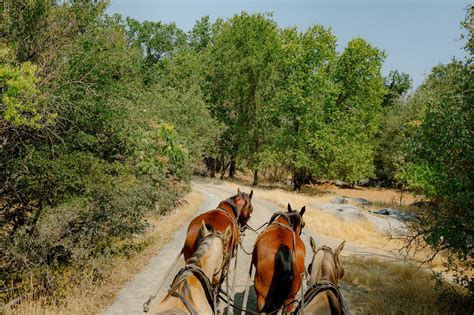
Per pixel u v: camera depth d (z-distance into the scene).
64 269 8.68
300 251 6.67
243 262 12.34
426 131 9.73
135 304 7.96
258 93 43.47
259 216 21.58
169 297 4.08
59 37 11.08
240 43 45.09
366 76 41.34
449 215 9.34
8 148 9.56
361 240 18.81
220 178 47.50
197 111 32.03
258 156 41.50
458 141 8.79
